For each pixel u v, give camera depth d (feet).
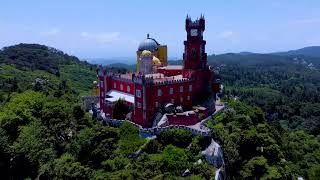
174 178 320.91
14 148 378.73
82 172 331.57
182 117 396.37
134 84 417.69
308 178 510.99
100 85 492.13
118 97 456.04
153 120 409.69
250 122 439.22
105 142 369.30
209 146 351.87
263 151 400.47
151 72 491.31
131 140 373.20
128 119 429.79
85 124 422.82
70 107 457.68
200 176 322.96
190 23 465.88
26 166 377.91
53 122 415.44
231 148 371.56
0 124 423.64
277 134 524.93
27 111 448.24
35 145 380.99
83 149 373.61
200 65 471.62
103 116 453.17
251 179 363.97
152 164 333.62
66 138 410.72
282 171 387.96
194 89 463.83
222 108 471.21
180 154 341.00
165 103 424.46
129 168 334.65
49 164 355.15
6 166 377.09
